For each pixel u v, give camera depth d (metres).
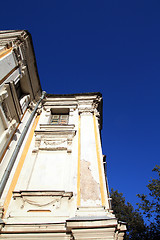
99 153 7.57
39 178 6.81
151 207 15.73
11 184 6.45
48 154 7.90
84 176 6.52
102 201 5.75
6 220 5.22
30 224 4.90
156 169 17.62
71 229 4.61
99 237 4.39
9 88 7.94
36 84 12.00
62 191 5.92
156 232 15.35
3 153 7.15
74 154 7.69
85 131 8.97
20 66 9.70
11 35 10.21
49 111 11.73
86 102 11.92
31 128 9.70
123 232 4.75
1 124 7.36
